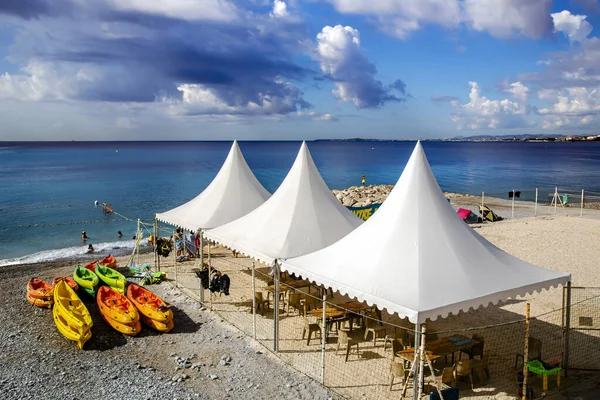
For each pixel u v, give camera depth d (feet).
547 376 32.35
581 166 350.02
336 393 32.63
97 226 116.67
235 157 66.69
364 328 42.96
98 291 49.65
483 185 215.51
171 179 242.58
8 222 120.98
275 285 39.96
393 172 304.71
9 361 38.37
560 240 82.38
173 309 50.93
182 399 32.17
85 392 33.37
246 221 50.75
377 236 35.88
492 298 30.73
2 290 59.16
